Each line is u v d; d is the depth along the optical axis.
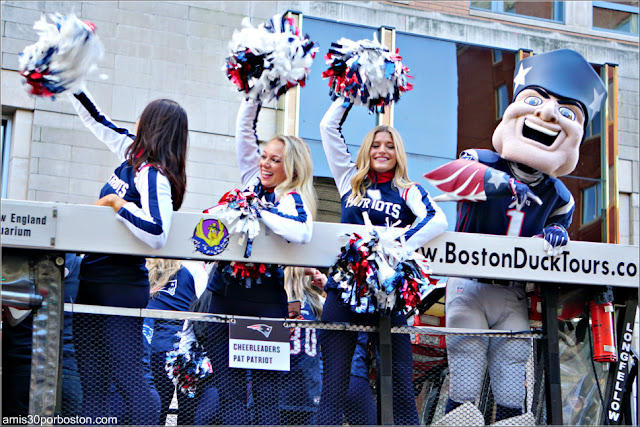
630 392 3.48
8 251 2.92
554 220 4.05
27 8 7.65
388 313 3.18
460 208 3.96
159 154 3.21
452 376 3.35
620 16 9.37
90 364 2.99
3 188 7.45
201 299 3.63
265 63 3.38
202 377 3.17
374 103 3.57
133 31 8.02
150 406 3.02
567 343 3.51
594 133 8.66
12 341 3.02
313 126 7.71
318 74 7.86
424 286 3.12
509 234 3.88
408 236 3.23
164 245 3.03
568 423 3.45
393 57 3.53
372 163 3.65
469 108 8.32
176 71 8.09
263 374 3.15
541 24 9.05
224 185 8.03
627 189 9.04
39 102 7.58
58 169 7.57
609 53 9.23
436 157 8.12
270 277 3.32
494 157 4.07
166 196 3.08
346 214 3.65
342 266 3.12
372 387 3.27
